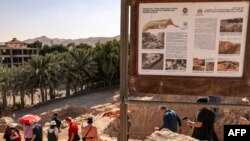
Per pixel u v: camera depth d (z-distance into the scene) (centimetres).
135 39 341
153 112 1725
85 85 6306
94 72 5734
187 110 1552
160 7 332
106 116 2325
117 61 5941
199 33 329
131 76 349
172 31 333
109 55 5866
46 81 4853
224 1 320
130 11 338
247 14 319
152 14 334
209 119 568
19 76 4912
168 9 331
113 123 1841
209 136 571
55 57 5097
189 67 336
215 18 324
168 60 339
